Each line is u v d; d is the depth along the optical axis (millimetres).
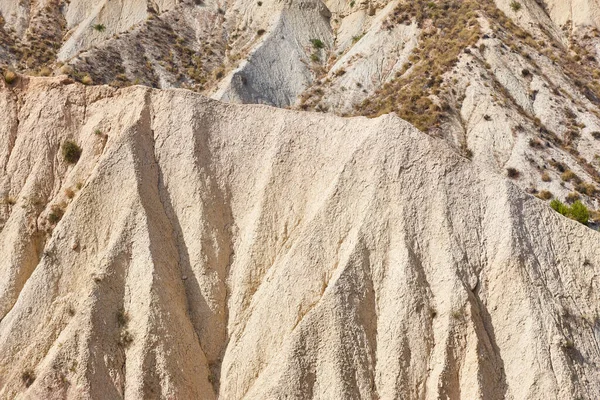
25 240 64938
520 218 61531
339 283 58406
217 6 141750
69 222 63594
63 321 60188
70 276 62250
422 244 60406
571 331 58188
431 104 108750
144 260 60594
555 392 55219
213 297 61188
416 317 57531
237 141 66562
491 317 58406
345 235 61188
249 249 62531
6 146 69500
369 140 63844
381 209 61375
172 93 68000
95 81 118875
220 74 125438
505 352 57125
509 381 56188
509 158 101062
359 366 56438
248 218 64375
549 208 62781
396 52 124688
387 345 57094
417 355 56531
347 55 126688
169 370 57125
